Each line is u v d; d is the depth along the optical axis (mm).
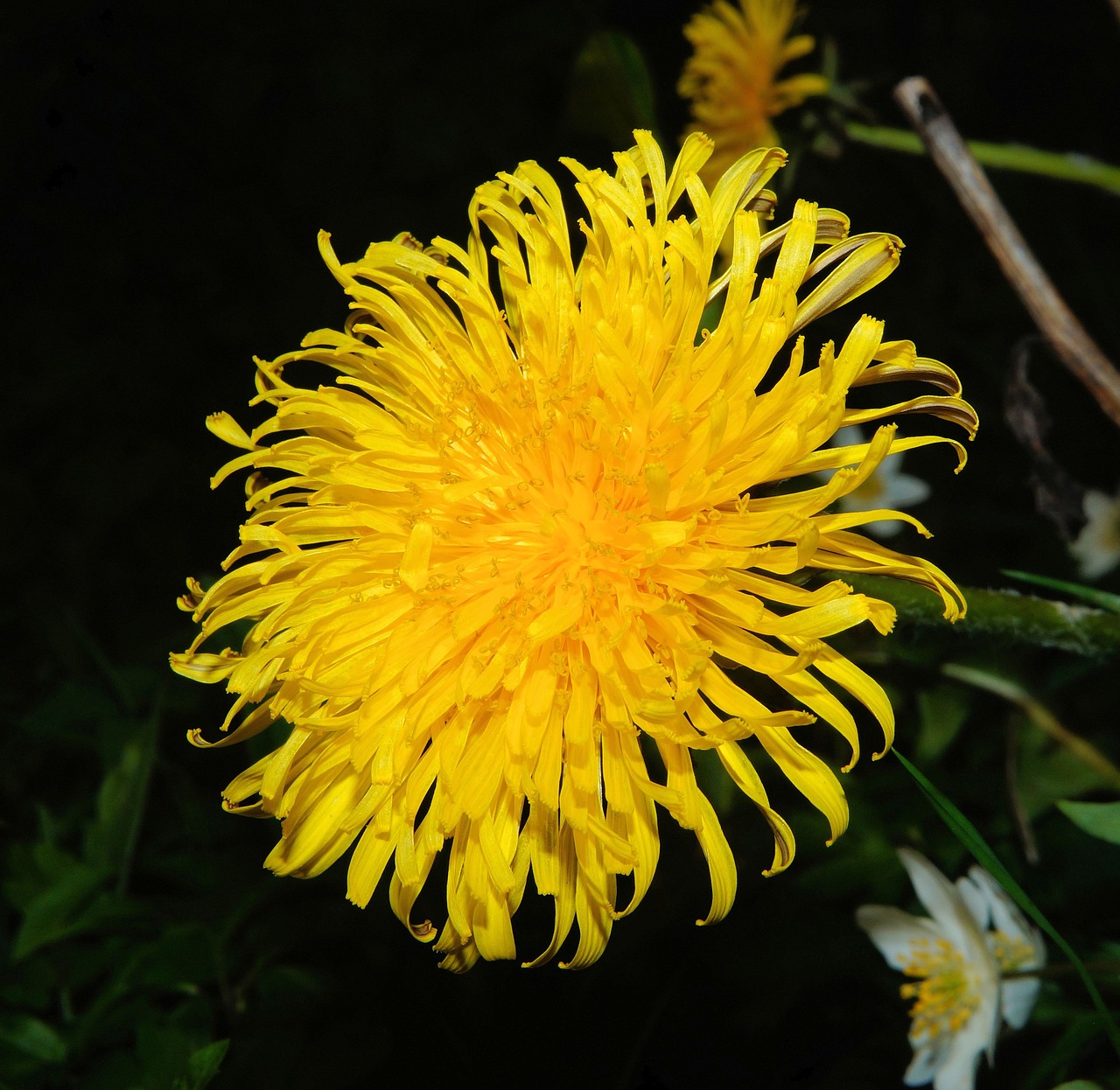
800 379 112
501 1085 151
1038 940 140
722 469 110
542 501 122
